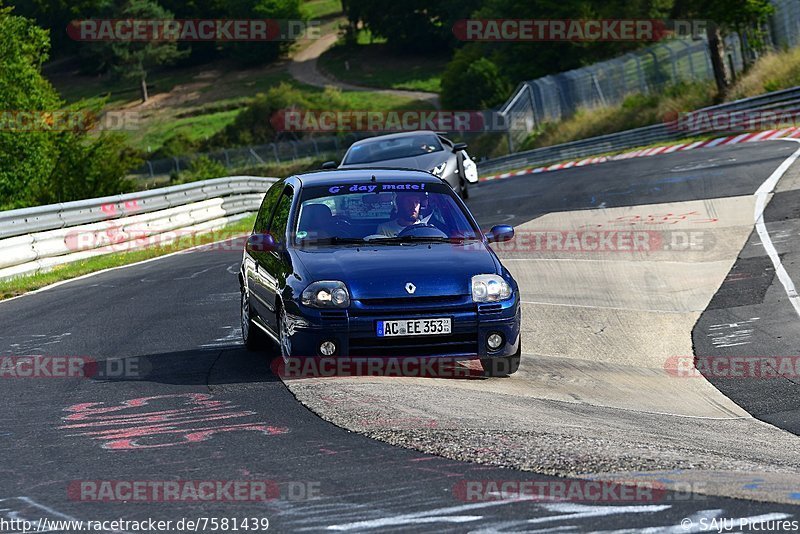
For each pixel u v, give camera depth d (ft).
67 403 83.51
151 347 111.75
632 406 84.64
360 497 53.98
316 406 75.51
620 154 402.52
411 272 88.33
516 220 224.53
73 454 65.82
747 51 499.51
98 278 186.50
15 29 500.33
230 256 213.66
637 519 49.78
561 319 124.98
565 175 330.95
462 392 82.79
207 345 111.86
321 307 85.97
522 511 51.11
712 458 63.98
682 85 514.27
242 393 83.10
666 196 231.71
